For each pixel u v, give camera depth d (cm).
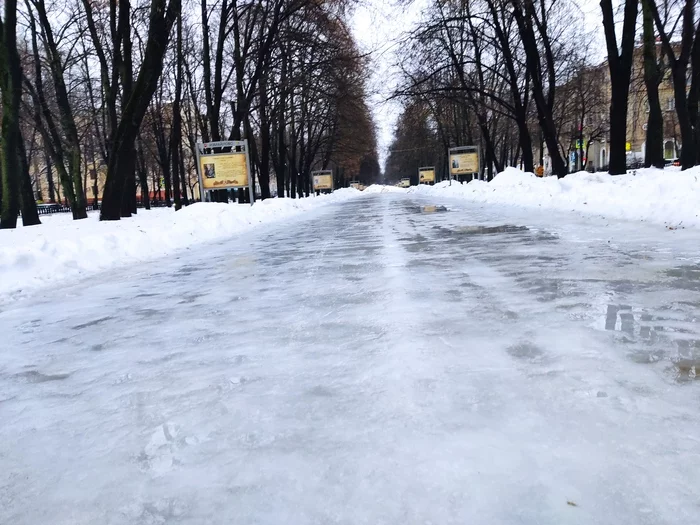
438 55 2409
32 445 243
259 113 3116
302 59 2416
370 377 295
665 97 4606
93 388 308
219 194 2655
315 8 2238
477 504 178
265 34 2377
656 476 188
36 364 360
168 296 571
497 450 210
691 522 164
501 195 1938
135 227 1239
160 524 179
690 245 678
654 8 1728
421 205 2291
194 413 264
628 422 227
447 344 342
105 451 232
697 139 1766
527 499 179
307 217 1911
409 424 237
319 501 185
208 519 179
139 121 1647
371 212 2002
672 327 352
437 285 531
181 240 1099
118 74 2178
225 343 381
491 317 399
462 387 272
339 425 241
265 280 634
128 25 1734
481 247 788
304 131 4506
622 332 345
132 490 200
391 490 188
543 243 784
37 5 2117
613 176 1514
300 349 355
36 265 726
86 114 3369
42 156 5191
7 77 1395
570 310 406
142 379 318
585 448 209
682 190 970
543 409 243
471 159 3481
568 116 4122
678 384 263
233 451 224
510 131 5075
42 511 191
